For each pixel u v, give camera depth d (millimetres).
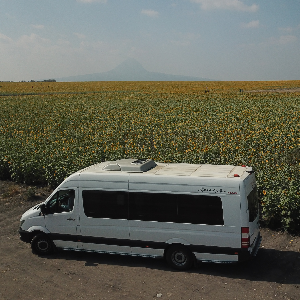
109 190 7793
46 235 8391
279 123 24609
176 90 75125
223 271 7211
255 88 74875
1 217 11336
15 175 15391
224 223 6938
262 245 8422
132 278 7055
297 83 92438
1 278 7234
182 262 7371
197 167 8047
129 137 23188
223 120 27938
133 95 63656
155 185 7438
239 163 13680
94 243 8008
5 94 74125
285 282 6582
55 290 6645
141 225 7562
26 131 27531
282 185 9758
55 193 8336
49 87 97688
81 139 22297
